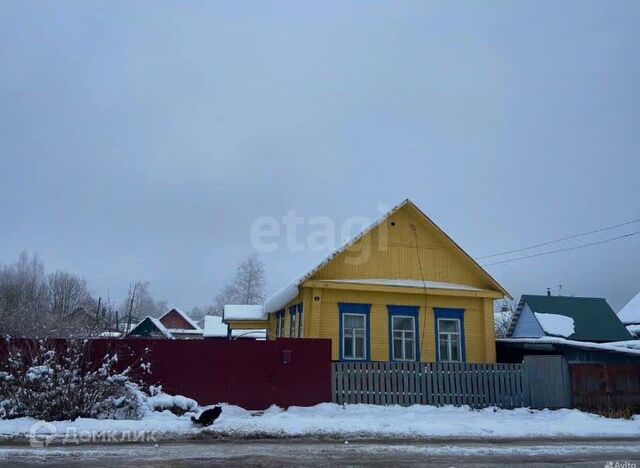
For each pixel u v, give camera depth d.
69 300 62.50
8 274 58.66
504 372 17.34
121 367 15.12
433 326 22.14
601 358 20.55
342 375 16.45
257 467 8.79
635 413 17.16
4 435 11.20
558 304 29.70
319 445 10.92
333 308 21.28
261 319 31.38
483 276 23.05
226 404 15.58
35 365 13.22
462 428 12.89
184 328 75.94
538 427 13.36
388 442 11.40
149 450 10.06
